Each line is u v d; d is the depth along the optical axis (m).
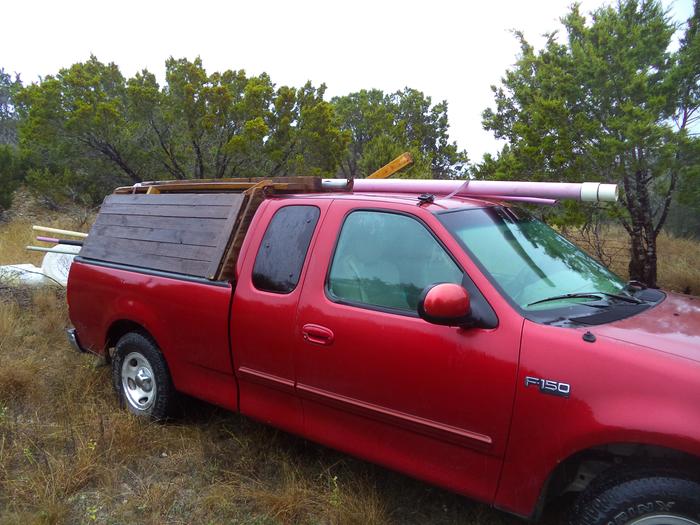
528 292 2.77
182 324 3.81
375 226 3.13
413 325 2.79
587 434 2.29
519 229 3.29
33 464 3.57
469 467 2.66
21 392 4.60
